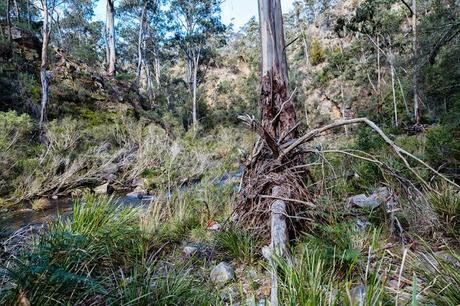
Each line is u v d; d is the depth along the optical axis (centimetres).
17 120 912
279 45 348
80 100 1550
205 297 189
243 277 227
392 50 2142
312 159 400
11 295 155
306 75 3216
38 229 260
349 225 242
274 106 342
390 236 237
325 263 195
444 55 909
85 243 222
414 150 554
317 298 144
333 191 343
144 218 337
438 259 170
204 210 398
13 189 771
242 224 296
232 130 1808
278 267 190
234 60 4409
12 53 1416
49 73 1488
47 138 1031
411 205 263
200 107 3112
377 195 315
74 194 815
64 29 2562
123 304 167
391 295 163
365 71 2556
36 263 166
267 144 297
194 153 1098
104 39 3125
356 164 443
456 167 384
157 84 3059
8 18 1473
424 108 1656
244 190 310
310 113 2722
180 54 3073
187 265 250
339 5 3772
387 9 2083
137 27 2853
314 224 251
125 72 2608
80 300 169
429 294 152
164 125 1877
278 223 242
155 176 920
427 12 1669
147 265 236
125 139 1216
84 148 1031
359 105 2616
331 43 3531
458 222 241
